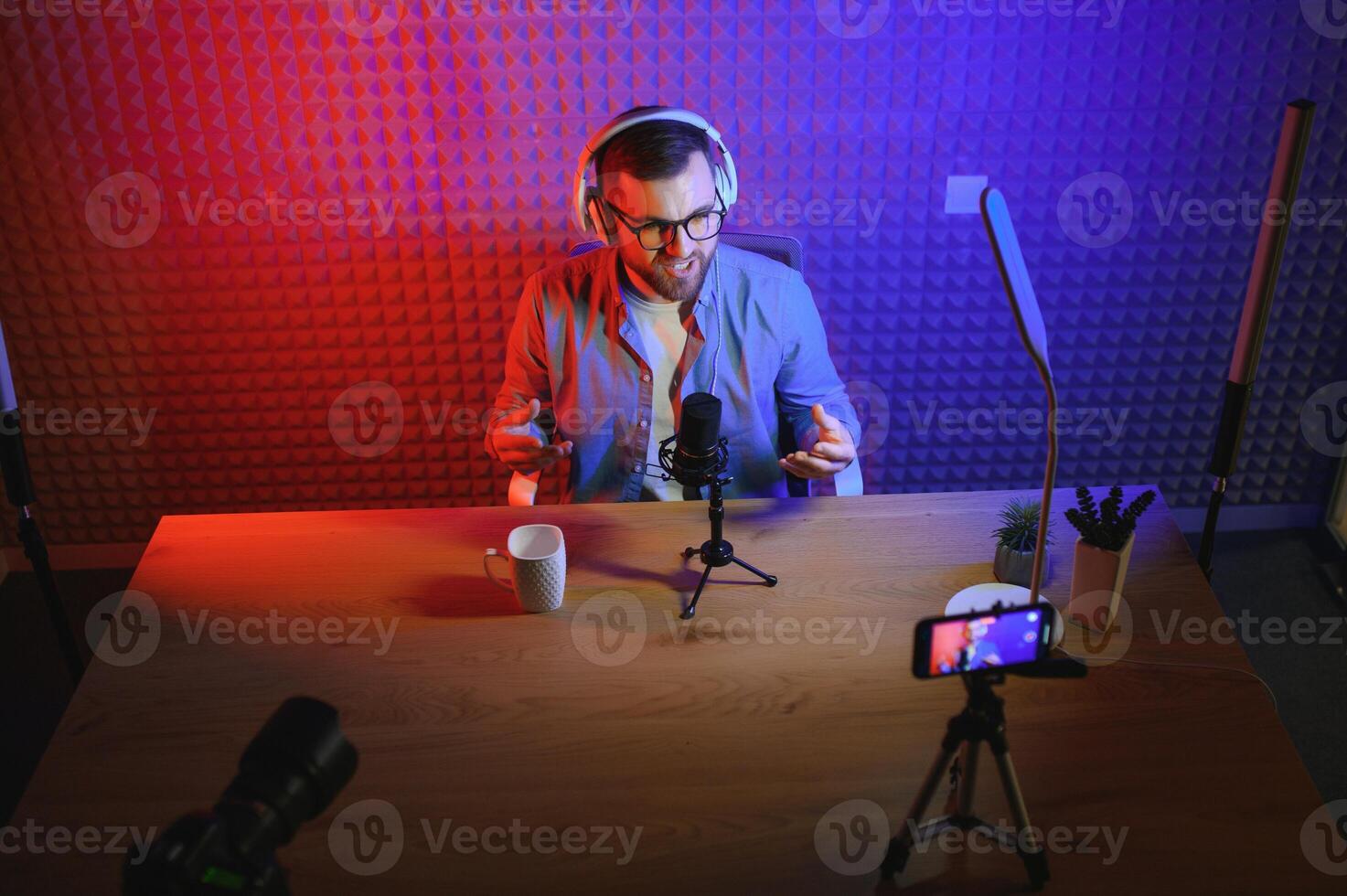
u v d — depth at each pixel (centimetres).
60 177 278
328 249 289
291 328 299
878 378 311
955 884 129
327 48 267
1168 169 284
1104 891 127
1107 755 145
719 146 207
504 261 291
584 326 225
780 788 142
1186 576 177
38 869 133
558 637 167
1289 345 306
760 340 227
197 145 277
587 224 212
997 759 123
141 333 298
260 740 111
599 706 155
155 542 192
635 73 271
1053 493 197
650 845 134
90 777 146
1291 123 144
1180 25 269
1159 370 309
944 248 293
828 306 300
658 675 160
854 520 193
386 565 185
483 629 170
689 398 165
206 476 321
